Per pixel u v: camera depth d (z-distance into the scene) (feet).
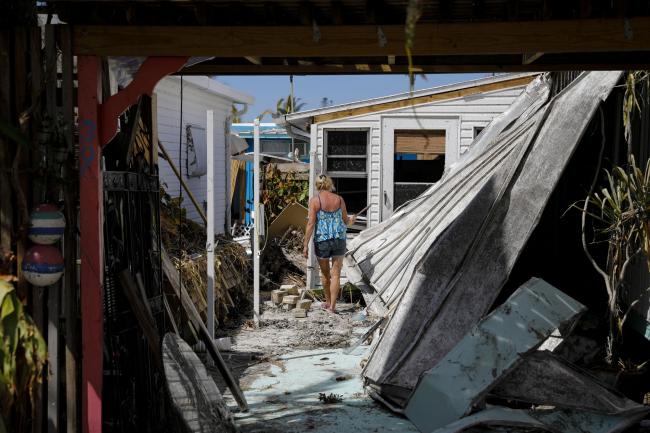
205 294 27.04
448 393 16.06
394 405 18.12
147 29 12.68
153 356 15.64
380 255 28.32
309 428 16.71
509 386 15.99
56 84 12.65
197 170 42.09
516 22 12.32
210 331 24.29
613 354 19.93
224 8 12.66
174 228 29.81
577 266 27.04
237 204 60.29
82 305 12.73
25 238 12.41
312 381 20.93
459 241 19.79
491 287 19.06
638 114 20.66
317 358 23.61
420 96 36.42
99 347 12.77
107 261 13.96
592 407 15.38
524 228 19.40
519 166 20.33
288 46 12.67
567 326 16.60
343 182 37.91
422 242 25.35
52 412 12.73
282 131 66.64
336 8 12.25
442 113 36.50
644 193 17.94
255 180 29.14
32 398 11.74
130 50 12.70
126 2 12.20
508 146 25.85
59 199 12.71
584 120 20.06
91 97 12.66
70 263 12.73
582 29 12.21
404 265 25.58
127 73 13.69
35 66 12.51
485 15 12.92
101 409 12.90
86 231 12.67
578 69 16.42
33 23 12.75
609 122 24.21
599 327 21.95
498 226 19.70
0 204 12.29
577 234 27.02
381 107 36.68
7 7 12.37
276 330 28.25
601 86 20.31
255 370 22.21
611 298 19.45
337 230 31.45
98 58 12.73
